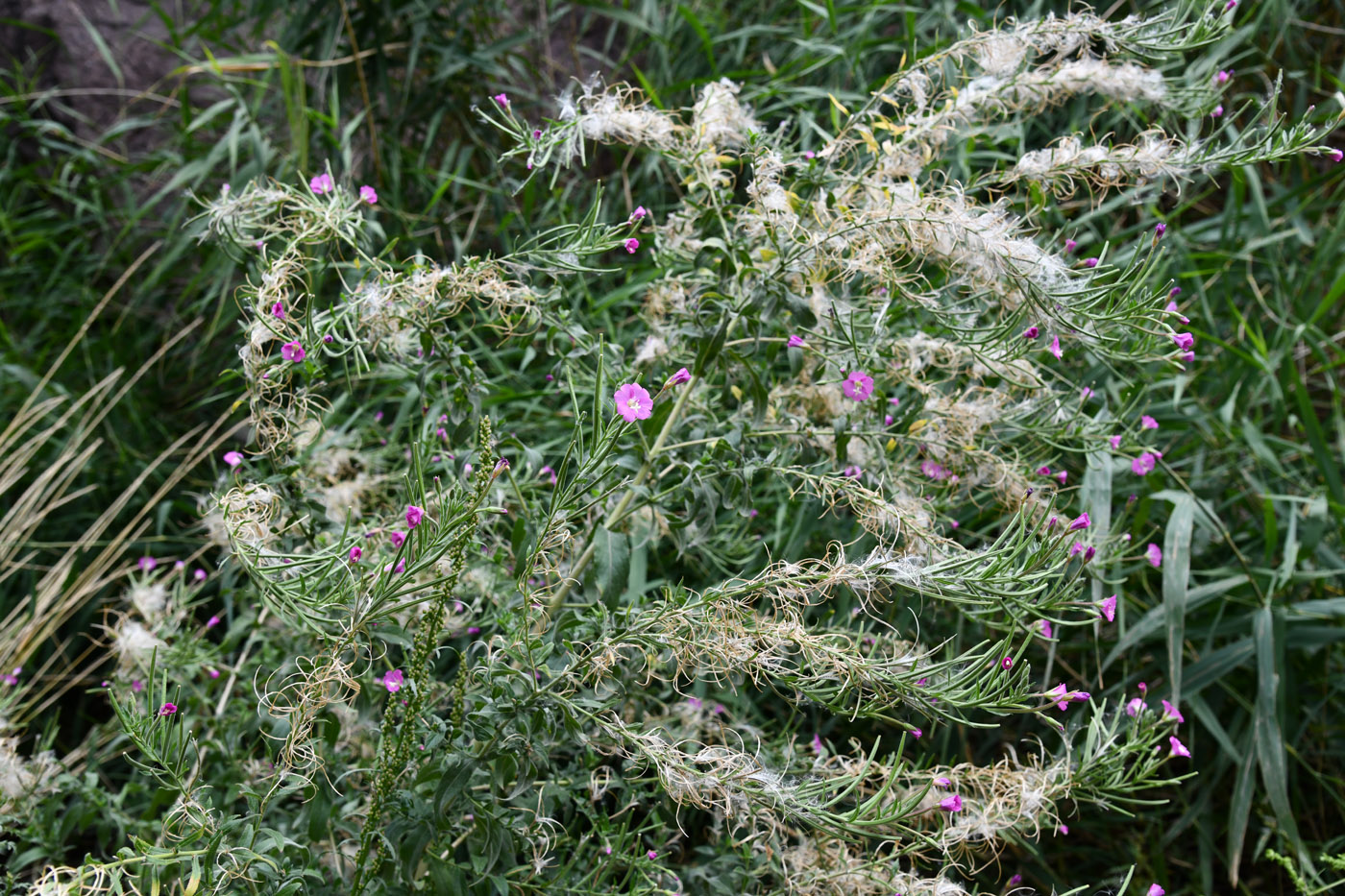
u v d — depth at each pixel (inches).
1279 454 86.5
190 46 127.2
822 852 56.1
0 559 84.4
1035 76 56.7
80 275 116.3
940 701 44.8
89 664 93.1
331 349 57.7
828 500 55.3
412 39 105.7
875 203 53.1
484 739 49.7
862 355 55.6
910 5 102.3
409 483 46.8
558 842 54.0
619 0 117.3
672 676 50.3
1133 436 67.4
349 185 97.6
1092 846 75.9
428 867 49.7
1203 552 79.4
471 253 103.2
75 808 60.3
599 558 48.3
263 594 49.0
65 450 93.6
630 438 56.9
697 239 60.7
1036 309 48.8
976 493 67.8
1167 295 48.7
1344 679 76.5
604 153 108.0
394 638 50.6
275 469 54.8
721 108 58.5
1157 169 53.9
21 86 123.1
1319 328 93.9
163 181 121.6
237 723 62.4
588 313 91.7
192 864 45.7
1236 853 66.6
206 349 109.9
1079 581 48.8
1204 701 73.3
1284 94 110.7
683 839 68.5
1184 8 55.1
